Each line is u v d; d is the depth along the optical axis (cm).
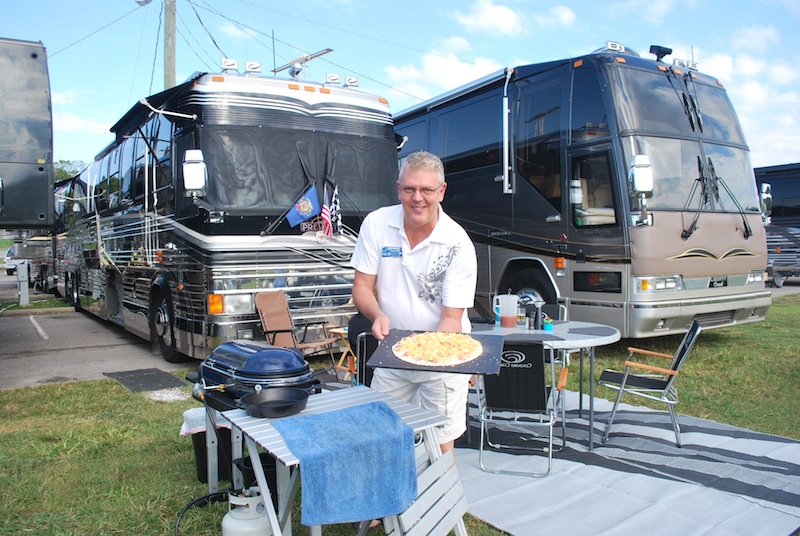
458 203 977
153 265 816
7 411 560
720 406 574
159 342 817
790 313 1229
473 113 959
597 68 770
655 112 771
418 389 324
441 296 317
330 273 726
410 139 1093
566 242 796
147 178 824
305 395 283
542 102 837
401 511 237
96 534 330
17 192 723
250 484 330
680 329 756
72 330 1152
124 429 496
